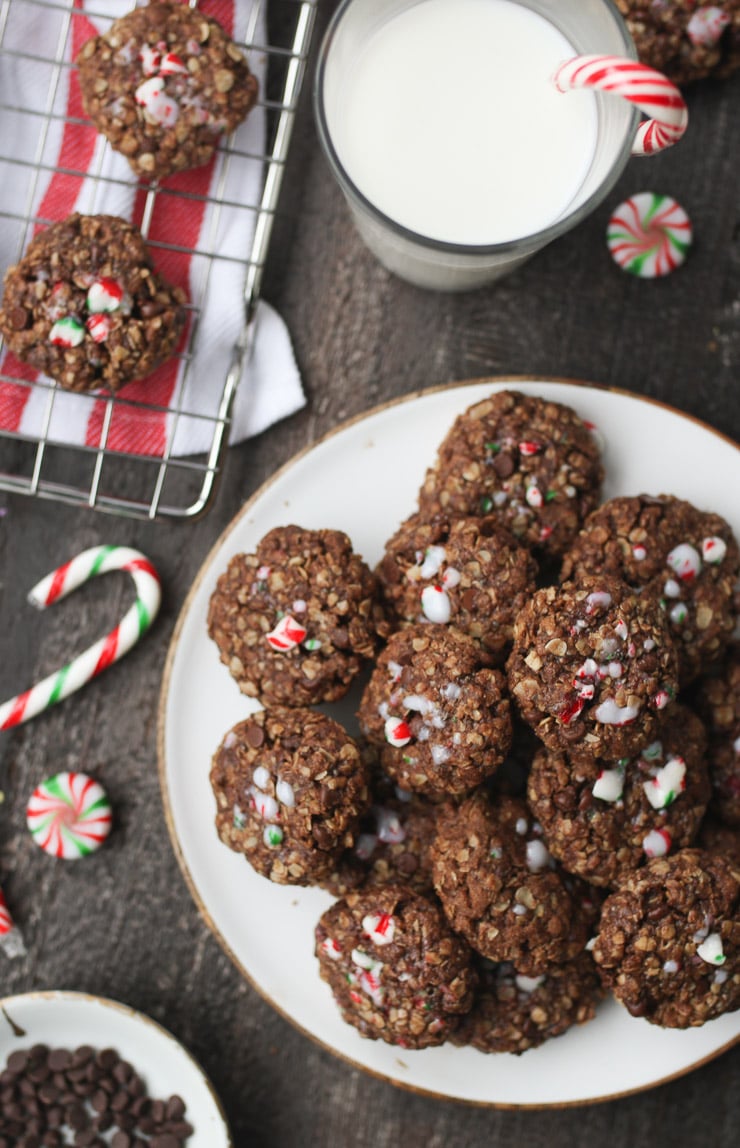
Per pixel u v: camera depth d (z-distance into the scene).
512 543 0.55
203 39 0.56
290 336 0.60
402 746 0.53
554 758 0.54
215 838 0.57
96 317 0.56
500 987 0.55
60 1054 0.59
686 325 0.60
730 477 0.58
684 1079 0.60
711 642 0.55
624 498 0.56
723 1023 0.56
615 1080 0.57
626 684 0.52
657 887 0.53
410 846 0.56
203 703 0.57
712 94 0.60
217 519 0.60
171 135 0.56
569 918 0.54
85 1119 0.60
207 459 0.59
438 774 0.53
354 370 0.60
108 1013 0.58
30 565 0.60
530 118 0.53
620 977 0.53
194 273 0.58
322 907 0.57
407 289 0.60
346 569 0.55
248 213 0.58
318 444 0.57
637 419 0.57
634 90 0.49
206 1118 0.58
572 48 0.53
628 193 0.60
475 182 0.53
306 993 0.57
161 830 0.60
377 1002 0.54
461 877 0.53
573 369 0.60
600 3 0.52
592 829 0.54
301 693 0.55
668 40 0.57
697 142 0.60
